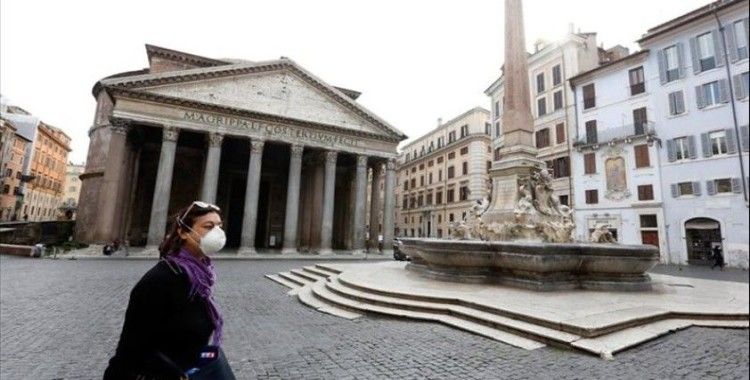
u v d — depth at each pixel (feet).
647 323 20.94
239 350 18.95
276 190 135.74
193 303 7.14
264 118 101.65
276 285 44.62
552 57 109.70
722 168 74.59
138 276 49.80
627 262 29.58
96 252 80.94
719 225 74.74
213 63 121.90
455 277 32.89
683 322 21.70
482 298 25.29
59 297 33.40
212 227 7.80
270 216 133.49
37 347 19.42
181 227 7.59
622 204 89.76
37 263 63.31
